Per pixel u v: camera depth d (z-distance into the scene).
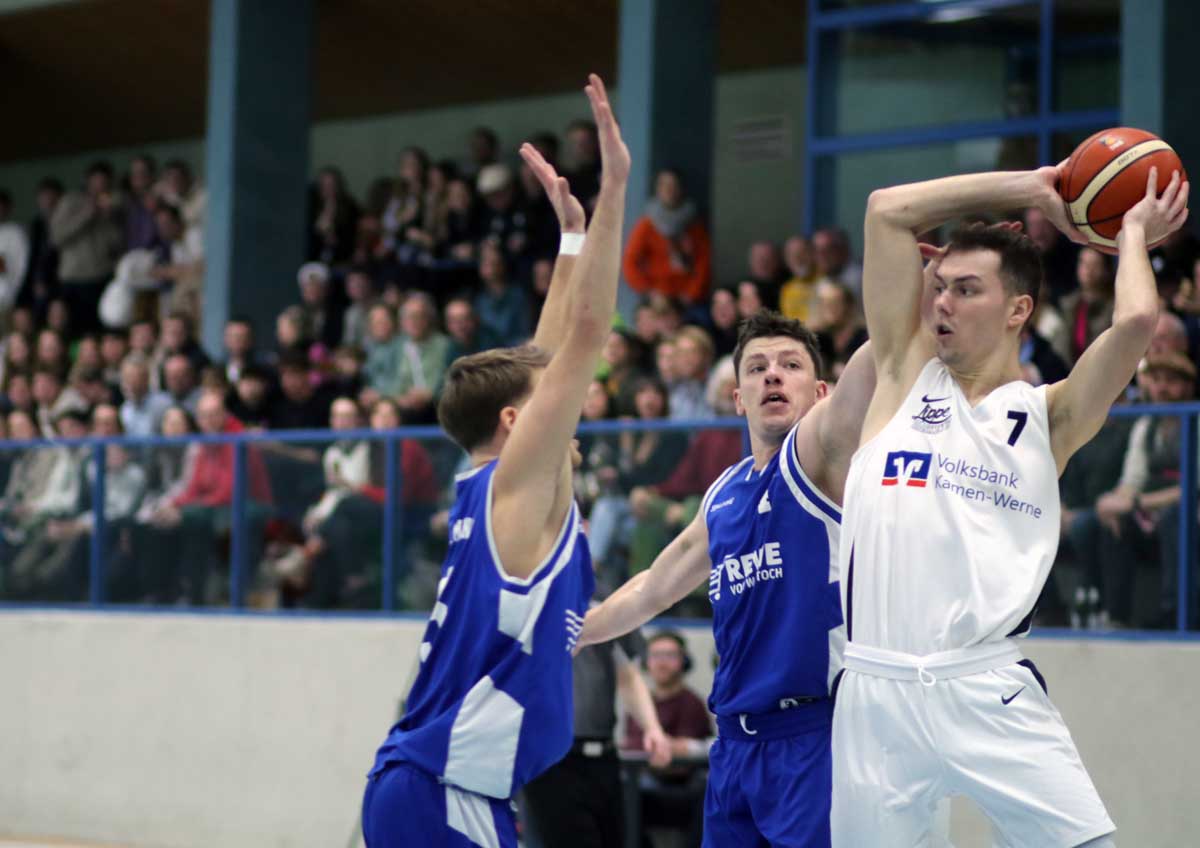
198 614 12.52
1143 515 9.30
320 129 22.88
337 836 11.62
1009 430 4.53
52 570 13.32
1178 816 8.88
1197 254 10.73
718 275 19.75
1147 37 12.98
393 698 11.49
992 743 4.37
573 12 18.38
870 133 15.74
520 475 4.51
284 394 13.80
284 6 18.09
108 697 12.77
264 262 17.83
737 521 5.40
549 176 5.38
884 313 4.79
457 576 4.61
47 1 18.97
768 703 5.25
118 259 19.47
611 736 8.13
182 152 23.56
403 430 11.79
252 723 12.09
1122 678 9.12
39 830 12.96
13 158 24.53
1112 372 4.41
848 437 5.04
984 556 4.45
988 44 15.23
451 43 19.52
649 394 11.42
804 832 5.14
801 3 17.33
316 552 12.11
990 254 4.65
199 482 12.67
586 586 4.71
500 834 4.53
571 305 4.55
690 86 16.02
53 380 16.47
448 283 16.95
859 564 4.60
